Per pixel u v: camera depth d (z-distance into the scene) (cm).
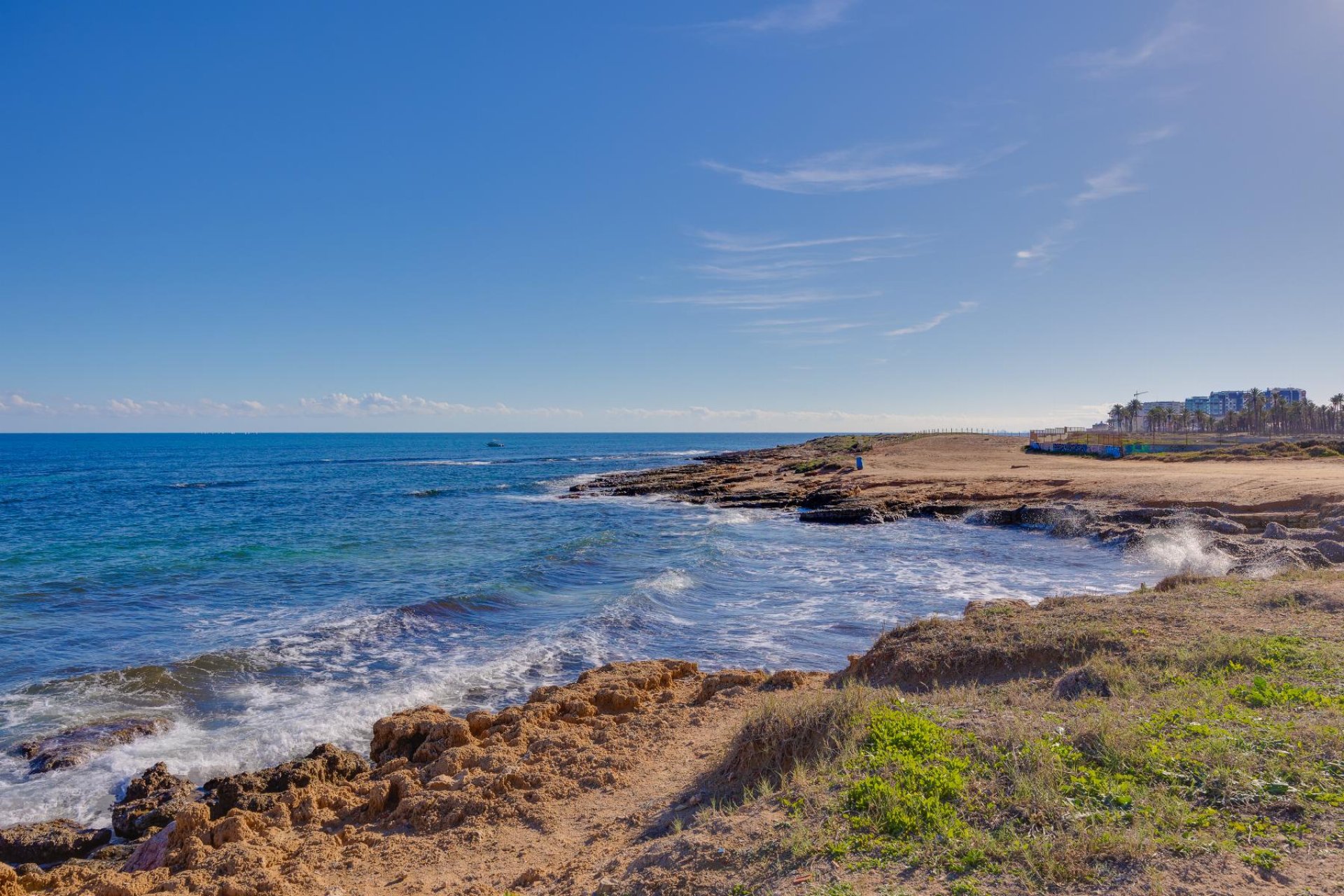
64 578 2358
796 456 9138
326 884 669
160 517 4209
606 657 1520
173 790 952
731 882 495
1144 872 436
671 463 11012
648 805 746
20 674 1434
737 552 2783
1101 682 816
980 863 466
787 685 1155
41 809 951
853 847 507
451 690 1340
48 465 10638
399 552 2905
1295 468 4012
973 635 1087
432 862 697
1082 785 547
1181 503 3036
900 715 713
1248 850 447
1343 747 563
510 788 848
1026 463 5744
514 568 2486
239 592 2173
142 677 1401
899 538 3108
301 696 1325
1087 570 2359
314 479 7788
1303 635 919
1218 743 589
